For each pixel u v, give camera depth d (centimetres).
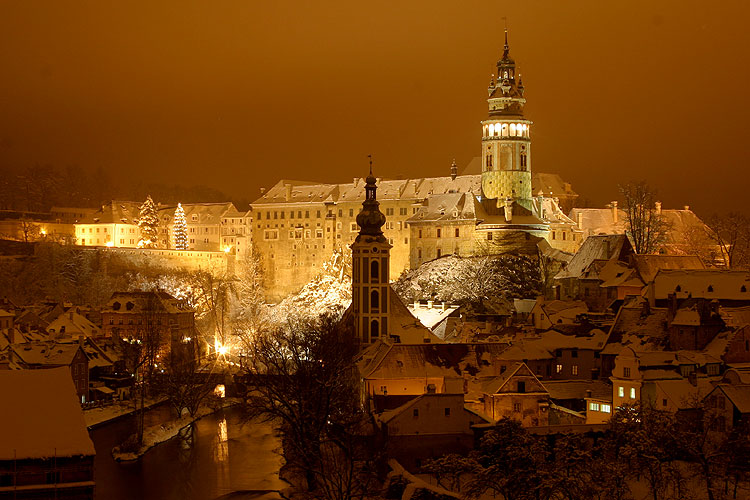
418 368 14925
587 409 14562
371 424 13762
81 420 10688
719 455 11438
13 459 10162
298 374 14838
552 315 19000
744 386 12850
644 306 16188
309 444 13125
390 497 11894
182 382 18700
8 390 10769
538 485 10681
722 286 16900
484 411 14075
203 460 15250
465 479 11888
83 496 10300
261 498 13100
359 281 18962
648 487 11475
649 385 13650
